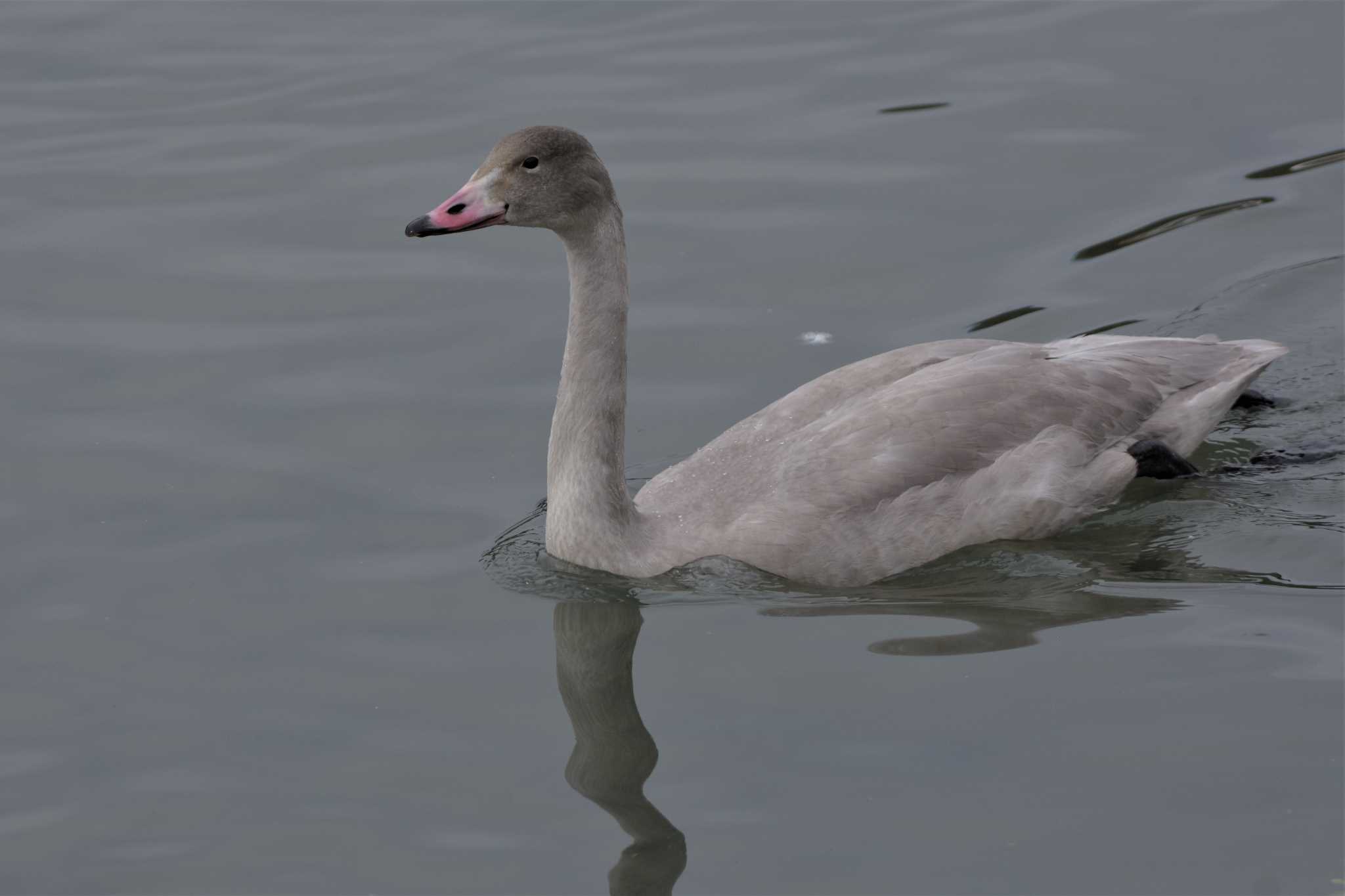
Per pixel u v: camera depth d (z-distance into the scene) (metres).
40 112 21.61
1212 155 19.86
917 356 15.03
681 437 15.74
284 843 10.91
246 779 11.54
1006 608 13.16
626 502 13.82
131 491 15.05
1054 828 10.54
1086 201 19.14
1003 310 17.33
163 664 12.80
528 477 15.30
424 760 11.72
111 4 24.62
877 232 18.77
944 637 12.75
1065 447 14.30
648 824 10.88
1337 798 10.60
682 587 13.67
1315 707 11.51
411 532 14.55
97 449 15.63
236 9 24.50
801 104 21.31
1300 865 10.07
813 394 14.77
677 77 22.00
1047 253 18.30
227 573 13.98
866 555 13.68
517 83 21.92
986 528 14.07
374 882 10.52
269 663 12.82
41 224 19.27
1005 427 14.23
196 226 19.23
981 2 23.86
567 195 12.93
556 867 10.62
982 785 10.97
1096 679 12.02
